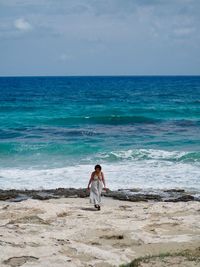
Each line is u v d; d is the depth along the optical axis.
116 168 26.72
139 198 19.59
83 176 24.78
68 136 39.56
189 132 41.81
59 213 15.33
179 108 65.56
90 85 162.62
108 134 40.62
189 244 11.70
